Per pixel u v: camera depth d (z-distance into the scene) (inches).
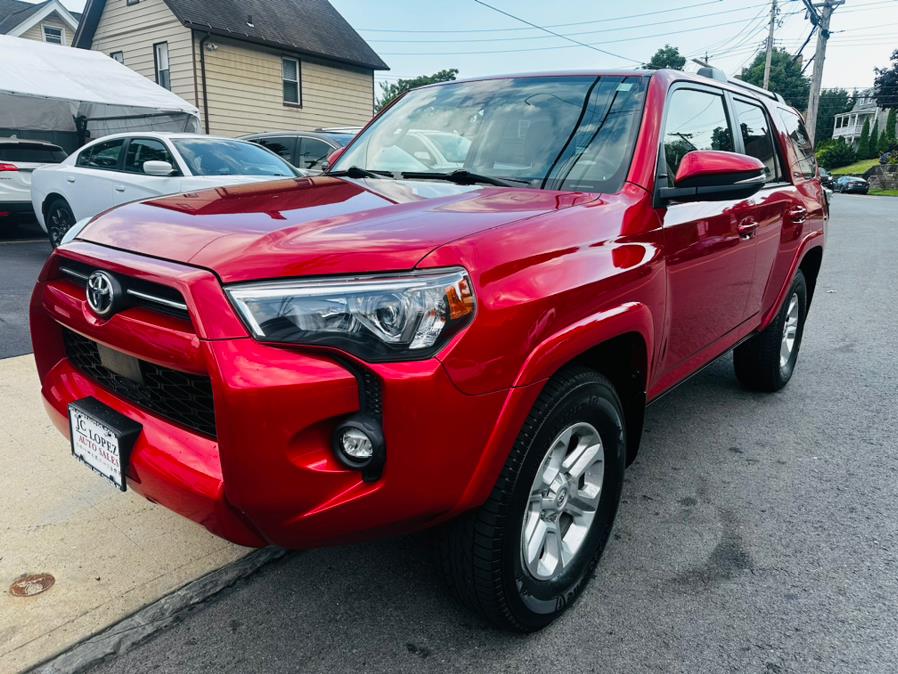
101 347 77.7
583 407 79.7
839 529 109.7
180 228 74.9
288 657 79.3
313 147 417.4
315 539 65.6
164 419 72.4
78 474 117.2
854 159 2891.2
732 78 144.4
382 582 93.1
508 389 68.1
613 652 81.3
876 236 594.9
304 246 65.9
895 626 86.6
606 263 80.9
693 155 93.2
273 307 61.6
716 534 107.4
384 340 62.1
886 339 230.2
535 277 71.3
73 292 80.8
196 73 647.8
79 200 319.9
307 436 62.5
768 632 85.1
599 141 100.3
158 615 85.0
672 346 103.9
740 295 129.0
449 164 109.0
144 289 69.6
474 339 65.0
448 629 84.4
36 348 89.7
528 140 105.5
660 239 92.7
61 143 591.2
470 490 68.5
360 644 81.6
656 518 111.9
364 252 64.5
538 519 80.8
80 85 465.4
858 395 173.3
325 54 746.8
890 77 2851.9
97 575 91.6
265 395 60.1
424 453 64.3
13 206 390.6
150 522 104.2
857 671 78.9
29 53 479.5
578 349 74.9
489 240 69.6
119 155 311.4
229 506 64.7
